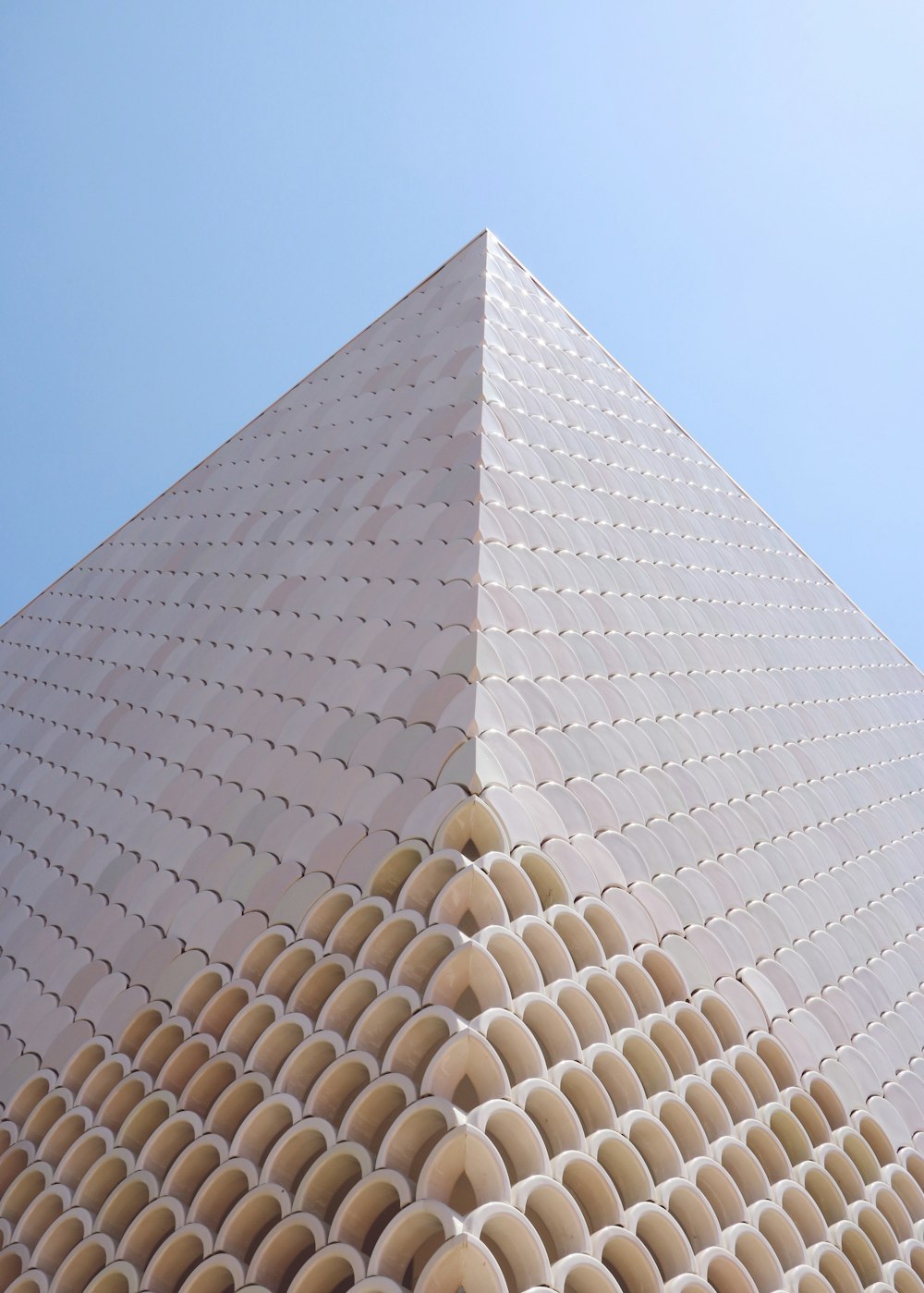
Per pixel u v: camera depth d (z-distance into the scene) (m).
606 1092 6.49
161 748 10.98
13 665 16.44
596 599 11.02
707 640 12.70
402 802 7.66
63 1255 6.97
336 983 7.02
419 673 8.77
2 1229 7.37
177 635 12.91
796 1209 7.53
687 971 8.11
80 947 9.21
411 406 13.43
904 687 18.20
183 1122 6.93
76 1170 7.33
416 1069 6.10
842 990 9.79
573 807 8.03
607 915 7.55
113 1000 8.37
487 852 6.95
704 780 10.35
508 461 11.75
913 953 11.35
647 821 8.98
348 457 13.51
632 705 10.10
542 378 14.66
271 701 10.12
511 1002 6.22
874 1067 9.38
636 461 15.27
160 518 17.00
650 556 13.07
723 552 15.56
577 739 8.84
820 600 17.98
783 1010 8.90
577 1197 6.13
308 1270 5.55
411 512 11.15
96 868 10.03
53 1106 7.94
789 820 11.26
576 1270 5.48
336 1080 6.35
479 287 15.16
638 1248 5.90
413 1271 5.56
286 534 13.02
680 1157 6.70
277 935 7.59
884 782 14.28
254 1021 7.14
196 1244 6.34
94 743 12.19
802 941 9.87
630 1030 7.05
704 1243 6.54
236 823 9.02
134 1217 6.79
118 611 15.02
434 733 8.02
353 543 11.52
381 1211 5.75
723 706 11.84
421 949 6.46
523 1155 5.79
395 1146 5.69
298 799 8.63
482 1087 5.86
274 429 16.50
